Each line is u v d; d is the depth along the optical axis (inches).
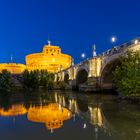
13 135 631.2
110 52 2235.5
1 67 7096.5
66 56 7568.9
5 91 3663.9
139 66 1406.3
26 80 4773.6
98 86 2566.4
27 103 1678.2
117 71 1541.6
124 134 623.2
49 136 613.0
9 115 1040.2
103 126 739.4
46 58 7234.3
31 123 813.9
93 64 2628.0
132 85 1386.6
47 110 1219.9
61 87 4379.9
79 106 1397.6
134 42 1796.3
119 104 1362.0
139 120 834.8
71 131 668.1
